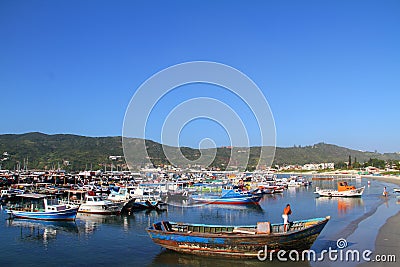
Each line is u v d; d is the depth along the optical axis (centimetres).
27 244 4062
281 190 11962
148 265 3184
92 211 6438
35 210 5862
